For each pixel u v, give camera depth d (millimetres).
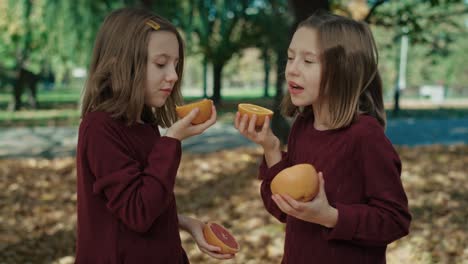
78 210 1790
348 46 1693
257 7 17969
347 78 1697
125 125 1738
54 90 48969
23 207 5688
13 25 19484
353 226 1585
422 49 39188
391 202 1629
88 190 1723
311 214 1566
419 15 6898
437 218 4996
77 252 1806
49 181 7078
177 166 1690
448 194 5926
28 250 4340
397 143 11211
